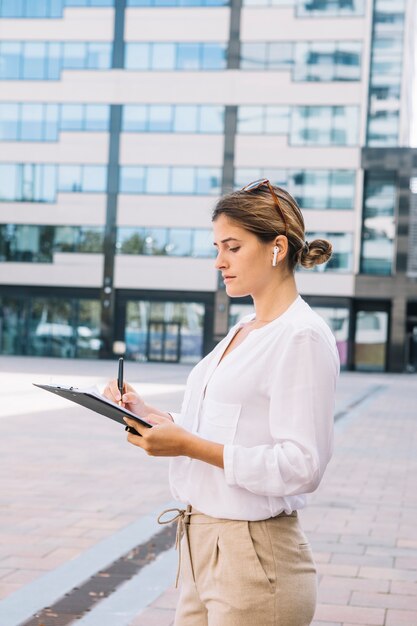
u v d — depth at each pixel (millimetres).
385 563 5141
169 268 43875
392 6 42531
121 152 44188
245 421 1850
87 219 44438
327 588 4578
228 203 1911
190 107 43750
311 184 42844
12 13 44812
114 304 44312
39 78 44719
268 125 43188
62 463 8906
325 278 42750
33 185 44844
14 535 5582
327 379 1813
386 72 42562
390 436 12859
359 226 42500
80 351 44500
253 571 1830
